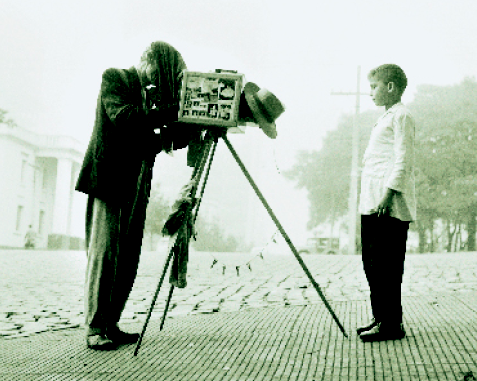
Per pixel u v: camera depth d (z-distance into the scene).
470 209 38.88
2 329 5.55
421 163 39.72
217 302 7.04
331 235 47.75
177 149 4.57
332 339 4.23
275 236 4.05
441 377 3.20
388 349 3.84
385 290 4.11
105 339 4.25
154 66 4.22
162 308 6.66
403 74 4.33
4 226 57.06
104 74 4.24
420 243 39.91
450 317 4.83
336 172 47.47
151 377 3.42
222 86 3.92
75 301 7.54
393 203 4.11
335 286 8.37
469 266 11.20
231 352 3.97
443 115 41.00
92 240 4.31
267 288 8.32
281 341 4.24
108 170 4.24
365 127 47.19
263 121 4.00
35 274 11.69
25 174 61.44
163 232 4.04
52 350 4.27
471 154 39.50
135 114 4.14
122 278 4.42
